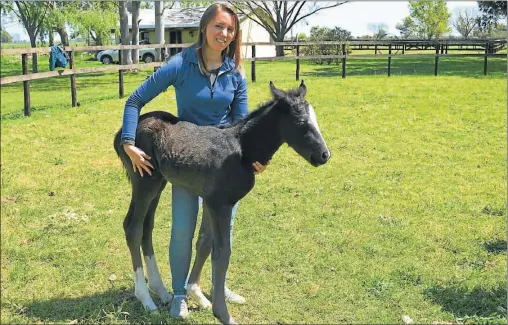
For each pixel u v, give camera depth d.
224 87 3.82
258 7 34.19
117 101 12.62
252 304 4.06
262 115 3.51
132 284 4.38
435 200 6.43
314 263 4.73
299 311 3.97
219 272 3.55
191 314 3.91
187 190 3.77
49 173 7.25
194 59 3.71
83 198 6.41
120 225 5.61
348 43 17.97
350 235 5.35
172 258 3.87
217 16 3.61
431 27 38.47
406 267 4.65
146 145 3.62
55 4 24.33
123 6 22.30
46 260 4.82
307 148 3.43
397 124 10.24
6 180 6.87
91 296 4.18
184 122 3.71
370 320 3.84
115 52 29.14
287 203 6.28
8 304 4.01
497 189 6.85
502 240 5.24
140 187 3.71
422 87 14.32
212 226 3.58
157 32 22.11
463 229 5.53
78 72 11.94
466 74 17.94
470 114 11.01
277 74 18.61
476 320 3.80
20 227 5.51
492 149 8.70
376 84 15.02
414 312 3.94
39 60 30.25
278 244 5.13
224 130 3.59
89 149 8.46
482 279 4.42
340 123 10.30
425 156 8.34
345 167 7.75
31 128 9.59
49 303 4.04
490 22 33.00
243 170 3.52
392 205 6.26
